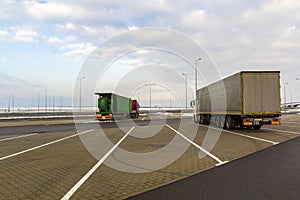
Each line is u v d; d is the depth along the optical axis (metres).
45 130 22.03
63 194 5.56
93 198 5.29
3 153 10.70
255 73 19.75
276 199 5.06
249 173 7.15
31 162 8.91
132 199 5.19
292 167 7.88
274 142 13.77
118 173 7.36
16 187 6.07
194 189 5.75
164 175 7.08
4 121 36.72
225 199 5.09
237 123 21.77
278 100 19.75
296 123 30.27
